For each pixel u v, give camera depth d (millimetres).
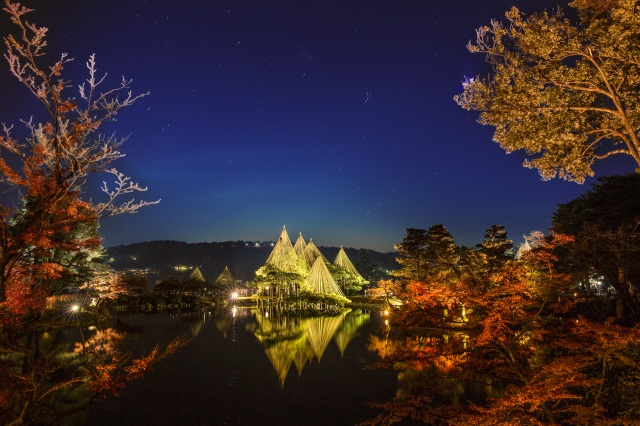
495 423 9141
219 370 28562
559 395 8883
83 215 9977
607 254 18156
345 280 92625
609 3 12469
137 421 19109
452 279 25938
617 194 29688
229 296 97562
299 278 81125
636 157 12828
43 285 18609
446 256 52000
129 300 71312
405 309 12500
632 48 12430
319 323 54125
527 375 10828
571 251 18469
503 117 14594
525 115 14297
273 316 63594
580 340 10930
